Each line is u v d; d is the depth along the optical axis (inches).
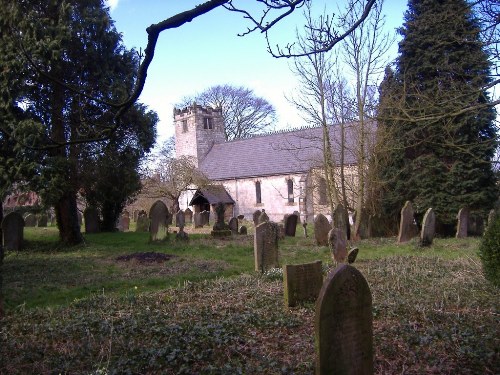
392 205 861.2
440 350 222.1
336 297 177.0
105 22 674.2
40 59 606.9
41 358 227.0
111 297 359.3
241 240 761.0
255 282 398.3
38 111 649.6
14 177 660.1
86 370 208.1
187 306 323.0
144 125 783.1
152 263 530.0
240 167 1831.9
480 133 808.3
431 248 628.4
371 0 183.3
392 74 791.7
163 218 741.9
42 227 1163.3
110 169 790.5
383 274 419.5
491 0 299.6
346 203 822.5
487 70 424.8
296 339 247.3
